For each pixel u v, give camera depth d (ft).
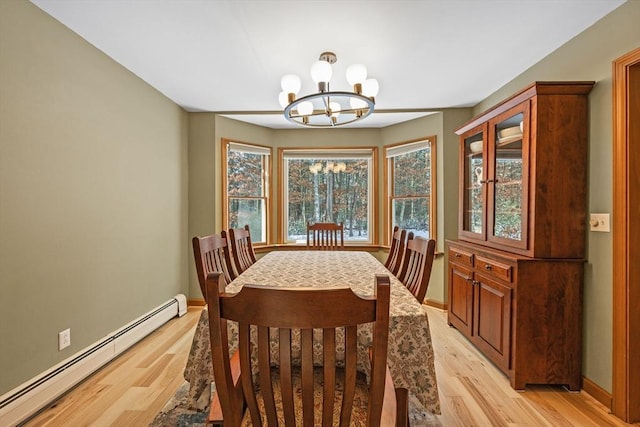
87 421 5.24
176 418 5.33
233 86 9.12
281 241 13.33
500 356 6.70
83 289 6.65
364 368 3.92
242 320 2.51
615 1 5.40
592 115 6.04
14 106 5.20
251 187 12.84
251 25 6.11
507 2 5.46
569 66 6.66
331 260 7.71
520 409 5.63
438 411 3.74
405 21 5.99
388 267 7.85
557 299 6.18
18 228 5.26
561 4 5.50
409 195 12.41
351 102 6.68
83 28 6.25
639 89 5.30
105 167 7.32
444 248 11.02
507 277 6.46
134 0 5.41
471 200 9.00
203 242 5.65
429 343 3.85
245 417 3.38
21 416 5.13
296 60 7.52
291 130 13.34
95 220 7.01
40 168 5.66
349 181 13.51
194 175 11.35
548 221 6.21
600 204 5.86
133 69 8.07
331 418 2.59
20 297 5.29
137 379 6.53
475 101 10.36
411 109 11.05
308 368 2.50
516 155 6.89
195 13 5.76
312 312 2.40
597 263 5.91
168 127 10.09
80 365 6.32
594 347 5.94
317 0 5.39
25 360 5.37
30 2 5.43
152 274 9.25
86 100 6.72
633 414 5.27
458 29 6.26
